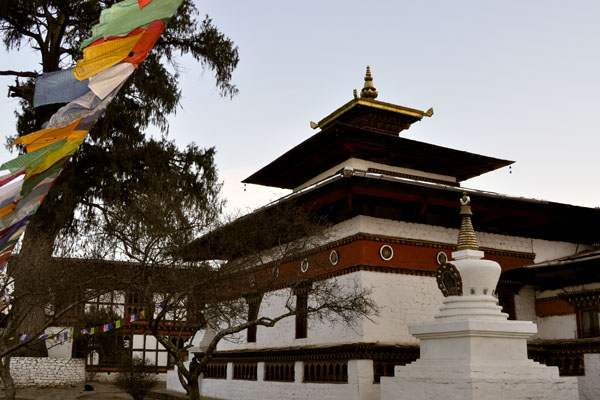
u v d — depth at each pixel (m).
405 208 21.84
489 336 15.91
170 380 31.81
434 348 16.66
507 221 23.55
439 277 17.58
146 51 5.56
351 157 23.98
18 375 27.56
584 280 20.44
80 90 5.41
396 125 26.39
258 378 24.19
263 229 19.83
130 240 19.16
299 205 21.58
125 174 26.84
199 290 18.09
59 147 5.88
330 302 18.75
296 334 22.77
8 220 6.66
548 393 15.84
